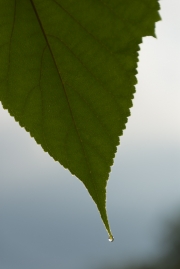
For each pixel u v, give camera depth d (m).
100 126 0.49
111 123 0.49
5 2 0.48
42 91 0.49
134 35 0.47
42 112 0.49
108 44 0.47
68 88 0.49
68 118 0.49
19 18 0.48
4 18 0.48
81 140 0.49
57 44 0.48
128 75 0.48
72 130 0.50
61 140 0.50
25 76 0.49
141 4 0.46
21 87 0.49
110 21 0.47
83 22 0.47
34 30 0.48
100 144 0.49
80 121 0.49
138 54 0.47
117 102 0.48
